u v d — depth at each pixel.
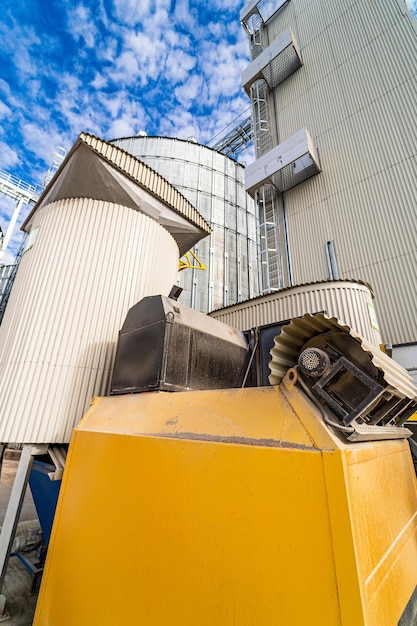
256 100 15.86
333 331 1.74
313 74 13.92
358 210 10.88
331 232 11.39
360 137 11.53
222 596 1.30
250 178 13.31
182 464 1.69
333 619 1.00
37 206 5.41
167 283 5.44
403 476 2.07
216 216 17.95
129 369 3.08
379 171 10.73
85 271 4.37
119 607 1.70
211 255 16.75
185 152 18.73
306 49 14.57
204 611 1.33
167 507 1.67
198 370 3.06
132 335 3.23
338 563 1.05
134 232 4.94
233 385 3.56
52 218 4.71
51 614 2.15
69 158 4.54
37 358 3.82
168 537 1.61
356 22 12.94
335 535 1.08
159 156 18.20
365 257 10.27
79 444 2.65
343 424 1.39
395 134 10.72
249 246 18.72
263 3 17.45
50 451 3.55
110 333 4.30
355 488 1.20
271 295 7.34
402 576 1.50
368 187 10.84
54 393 3.76
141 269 4.88
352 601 0.98
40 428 3.58
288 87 14.88
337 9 13.79
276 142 14.32
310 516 1.16
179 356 2.87
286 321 4.07
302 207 12.56
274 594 1.16
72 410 3.79
